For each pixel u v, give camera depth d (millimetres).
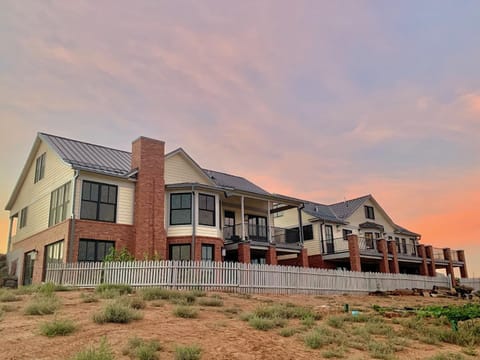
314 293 23016
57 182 22500
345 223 36781
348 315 12820
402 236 43031
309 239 35531
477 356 8727
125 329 8414
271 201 28609
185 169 25578
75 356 6066
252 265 20797
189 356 6680
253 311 12039
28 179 27312
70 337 7574
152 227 21844
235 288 19797
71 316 9555
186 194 23516
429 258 39594
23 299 12516
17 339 7348
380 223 40938
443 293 28719
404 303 20172
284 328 9727
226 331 9070
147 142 22875
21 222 27391
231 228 27562
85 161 22188
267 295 19078
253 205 30188
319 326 10266
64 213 20922
